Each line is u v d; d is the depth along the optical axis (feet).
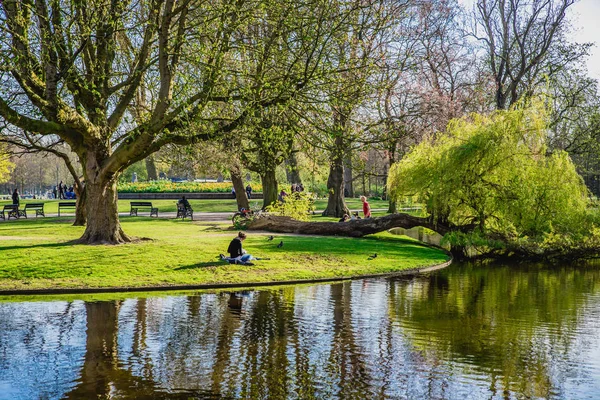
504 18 153.89
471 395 28.04
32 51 60.03
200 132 67.87
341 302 49.24
